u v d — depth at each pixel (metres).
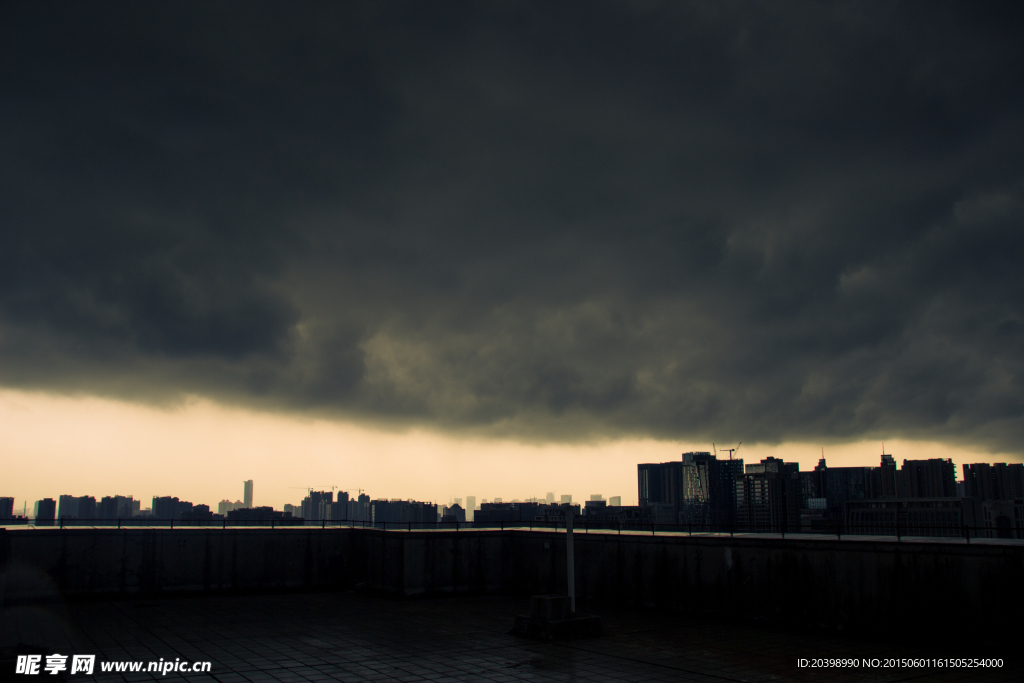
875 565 21.38
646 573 28.03
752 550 24.56
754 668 17.58
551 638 21.41
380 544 34.03
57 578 29.98
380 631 23.22
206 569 33.00
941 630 19.70
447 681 16.25
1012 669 17.31
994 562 18.78
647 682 16.17
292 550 34.88
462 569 33.44
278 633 22.73
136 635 22.19
